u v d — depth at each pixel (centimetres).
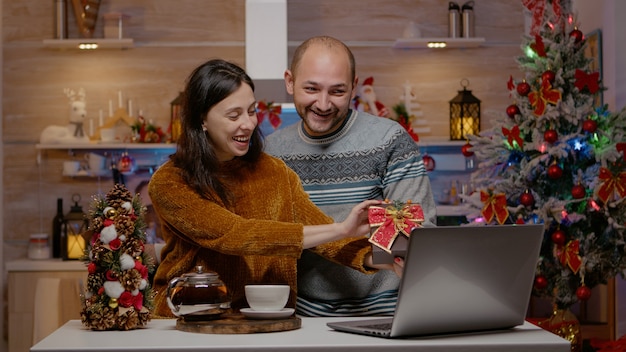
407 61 553
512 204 387
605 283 388
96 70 549
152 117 549
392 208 198
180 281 188
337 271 248
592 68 480
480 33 556
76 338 174
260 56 502
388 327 180
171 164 219
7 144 549
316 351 162
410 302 169
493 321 184
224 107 213
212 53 550
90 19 538
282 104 502
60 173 549
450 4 541
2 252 534
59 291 490
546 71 379
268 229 205
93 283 188
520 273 183
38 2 549
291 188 234
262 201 228
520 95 393
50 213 549
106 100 549
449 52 555
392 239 193
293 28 552
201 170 215
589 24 488
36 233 548
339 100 244
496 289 180
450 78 554
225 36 550
